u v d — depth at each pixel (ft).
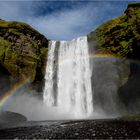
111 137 95.81
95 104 265.13
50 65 284.00
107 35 264.93
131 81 238.27
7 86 254.88
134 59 236.43
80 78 274.36
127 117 149.18
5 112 192.34
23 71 263.08
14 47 268.00
